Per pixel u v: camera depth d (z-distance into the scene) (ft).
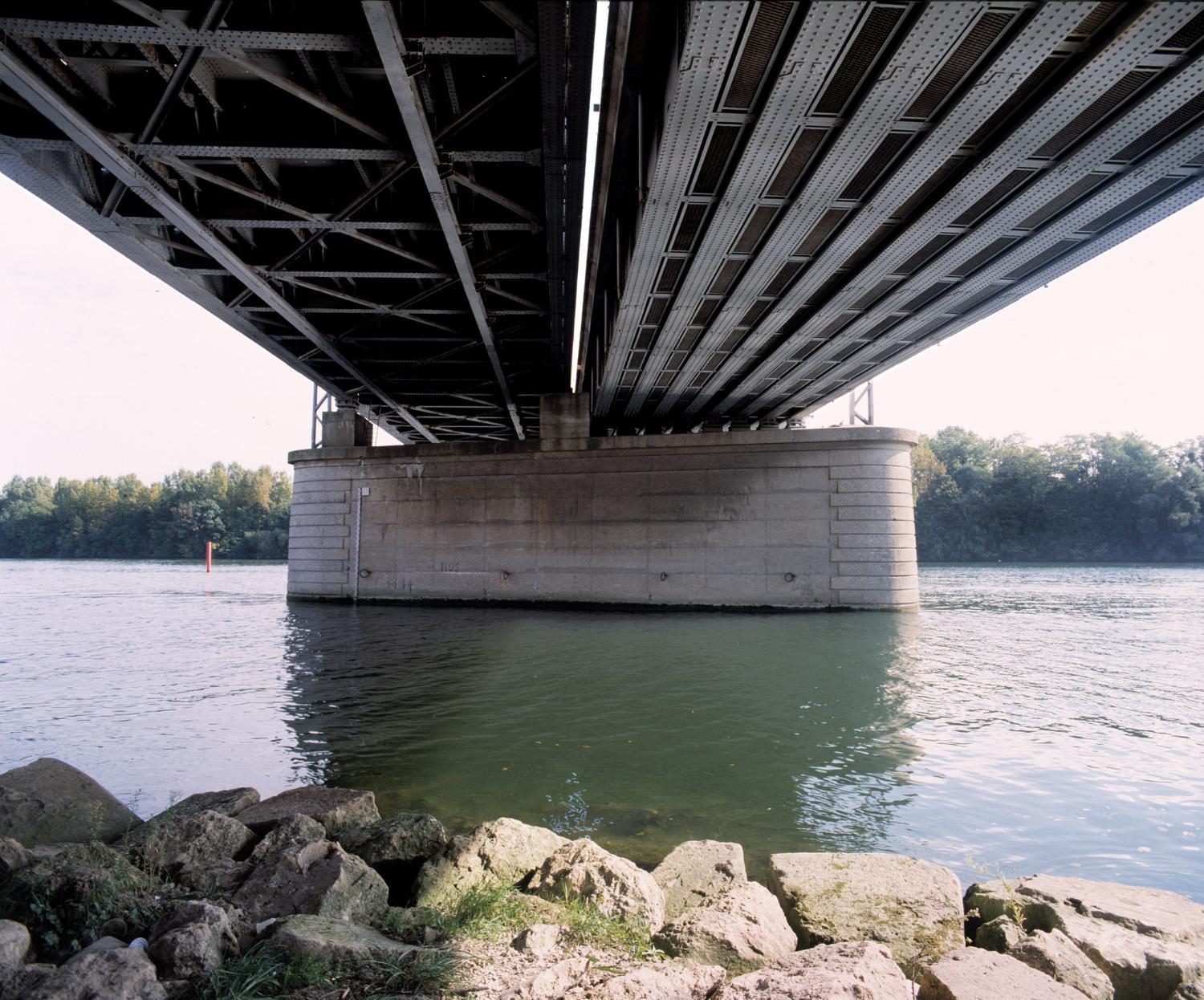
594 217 64.13
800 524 109.09
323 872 20.13
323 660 67.62
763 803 30.63
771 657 67.56
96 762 36.42
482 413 168.14
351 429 136.26
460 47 47.83
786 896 21.22
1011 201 58.13
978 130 50.01
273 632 90.17
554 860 22.16
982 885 22.24
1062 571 287.69
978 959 16.87
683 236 64.23
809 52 40.68
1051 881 21.59
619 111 53.16
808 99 44.65
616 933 18.92
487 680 57.00
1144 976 16.97
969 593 162.71
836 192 55.62
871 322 88.43
